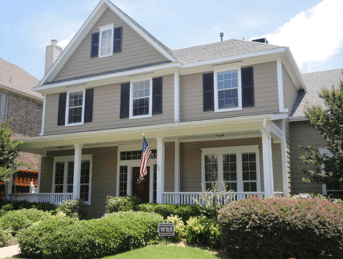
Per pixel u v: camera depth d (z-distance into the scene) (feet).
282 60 40.75
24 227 32.58
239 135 41.70
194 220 30.22
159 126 37.09
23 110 67.41
